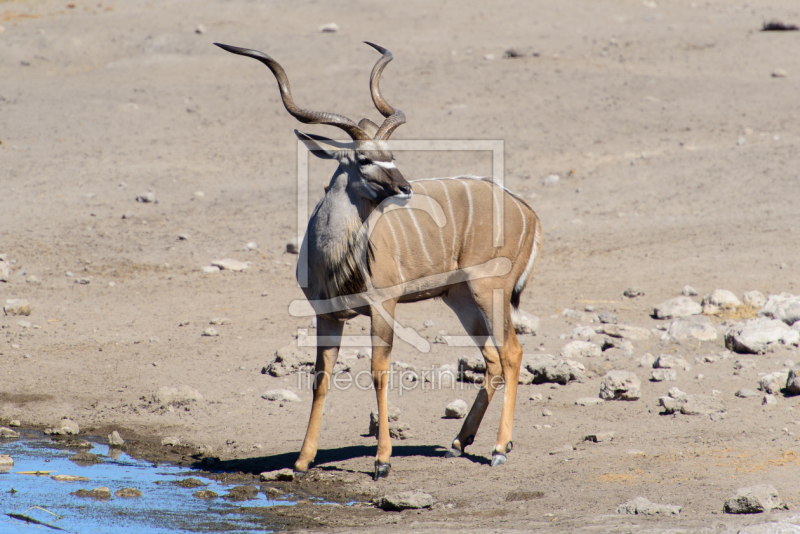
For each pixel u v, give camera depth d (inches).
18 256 1354.6
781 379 823.1
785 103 2153.1
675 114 2114.9
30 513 567.5
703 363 909.8
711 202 1574.8
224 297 1220.5
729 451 647.8
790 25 2842.0
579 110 2176.4
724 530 463.2
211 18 3063.5
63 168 1845.5
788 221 1432.1
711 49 2691.9
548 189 1722.4
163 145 2026.3
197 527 541.0
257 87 2444.6
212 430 778.2
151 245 1461.6
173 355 984.9
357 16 3112.7
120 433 769.6
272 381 906.7
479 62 2596.0
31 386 879.7
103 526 542.9
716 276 1224.2
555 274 1298.0
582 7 3280.0
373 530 518.0
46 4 3245.6
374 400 853.2
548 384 879.1
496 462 664.4
